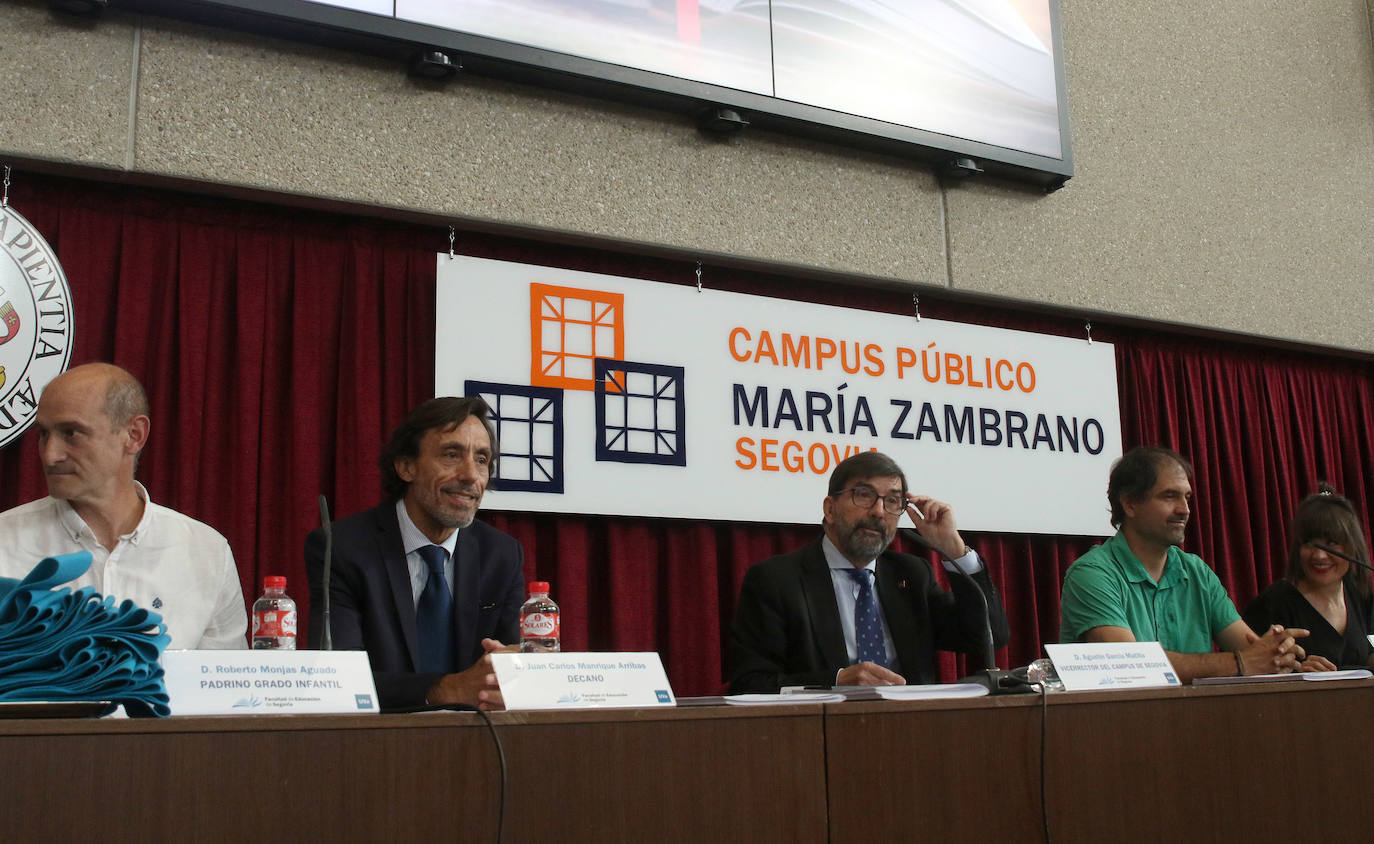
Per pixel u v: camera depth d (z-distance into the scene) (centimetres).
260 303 291
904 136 352
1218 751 179
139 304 278
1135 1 429
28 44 262
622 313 324
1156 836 170
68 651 119
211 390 283
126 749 113
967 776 158
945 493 361
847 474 247
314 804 121
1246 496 423
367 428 294
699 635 324
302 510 284
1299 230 439
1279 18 459
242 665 131
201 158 273
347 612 200
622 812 135
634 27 317
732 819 141
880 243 356
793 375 345
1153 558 267
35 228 265
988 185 380
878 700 158
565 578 309
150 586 199
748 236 336
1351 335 441
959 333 374
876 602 249
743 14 334
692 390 329
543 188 311
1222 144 431
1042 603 383
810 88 340
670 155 330
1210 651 268
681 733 140
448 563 215
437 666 206
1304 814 185
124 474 200
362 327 299
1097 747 169
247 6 271
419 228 310
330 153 287
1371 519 452
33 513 196
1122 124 412
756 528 341
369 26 283
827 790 148
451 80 303
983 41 374
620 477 315
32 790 109
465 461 210
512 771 131
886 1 359
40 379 259
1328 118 458
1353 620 287
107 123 266
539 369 310
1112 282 395
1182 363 422
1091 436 390
